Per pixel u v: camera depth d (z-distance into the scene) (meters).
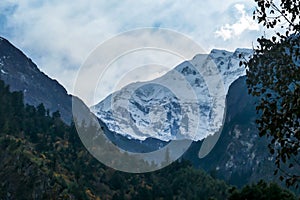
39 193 93.94
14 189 94.50
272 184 40.81
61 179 101.44
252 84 13.57
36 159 107.75
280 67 13.14
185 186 107.44
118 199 102.81
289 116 12.29
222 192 101.94
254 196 40.53
